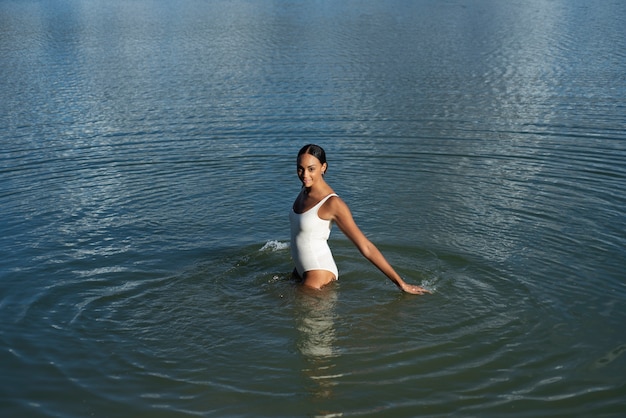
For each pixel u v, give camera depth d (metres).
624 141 9.35
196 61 16.55
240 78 14.38
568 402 4.12
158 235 6.72
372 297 5.44
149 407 4.14
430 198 7.53
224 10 28.69
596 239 6.37
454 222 6.86
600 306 5.21
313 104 11.96
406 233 6.63
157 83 14.12
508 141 9.52
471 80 13.59
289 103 12.08
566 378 4.35
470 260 6.02
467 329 4.94
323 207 5.48
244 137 10.07
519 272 5.77
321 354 4.67
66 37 21.58
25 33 22.81
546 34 19.31
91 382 4.39
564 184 7.82
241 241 6.57
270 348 4.76
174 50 18.36
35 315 5.20
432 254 6.15
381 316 5.14
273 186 8.05
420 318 5.10
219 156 9.21
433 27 21.67
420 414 4.04
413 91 12.78
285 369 4.51
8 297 5.47
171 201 7.64
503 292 5.46
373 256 5.41
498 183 7.93
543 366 4.48
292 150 9.40
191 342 4.84
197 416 4.05
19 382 4.38
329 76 14.35
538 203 7.27
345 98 12.36
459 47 17.59
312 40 19.59
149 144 9.86
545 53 16.25
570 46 17.12
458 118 10.82
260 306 5.33
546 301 5.30
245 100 12.41
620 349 4.65
